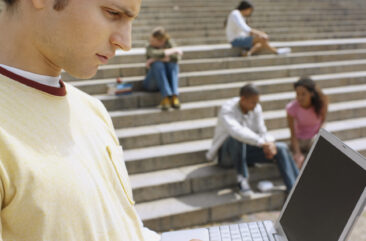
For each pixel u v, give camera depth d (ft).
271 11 28.60
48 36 2.22
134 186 11.03
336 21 28.14
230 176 12.17
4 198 2.05
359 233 10.30
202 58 18.07
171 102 14.32
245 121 11.84
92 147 2.71
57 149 2.33
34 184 2.11
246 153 12.14
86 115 2.95
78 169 2.39
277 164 11.74
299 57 19.43
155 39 14.30
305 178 4.20
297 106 12.50
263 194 11.73
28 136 2.21
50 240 2.16
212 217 11.06
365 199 2.97
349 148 3.41
